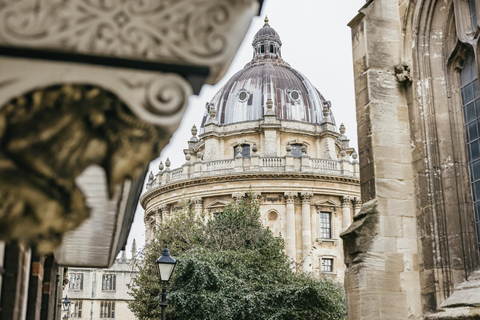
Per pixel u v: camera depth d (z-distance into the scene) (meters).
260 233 39.06
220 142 75.00
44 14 2.35
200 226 41.41
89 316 83.75
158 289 38.59
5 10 2.31
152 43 2.44
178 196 68.25
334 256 66.25
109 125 2.45
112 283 85.75
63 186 2.40
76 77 2.39
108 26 2.41
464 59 13.71
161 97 2.46
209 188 66.88
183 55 2.46
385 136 14.38
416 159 14.21
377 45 14.92
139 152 2.47
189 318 28.03
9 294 5.80
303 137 75.12
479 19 12.41
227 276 29.11
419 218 13.88
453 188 13.34
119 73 2.43
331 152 74.50
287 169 66.81
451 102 13.83
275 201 66.50
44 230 2.39
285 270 33.22
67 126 2.39
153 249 41.19
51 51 2.36
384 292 13.31
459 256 12.94
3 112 2.35
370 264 13.38
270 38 87.94
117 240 9.52
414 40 14.57
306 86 80.50
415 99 14.41
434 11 14.30
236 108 77.00
